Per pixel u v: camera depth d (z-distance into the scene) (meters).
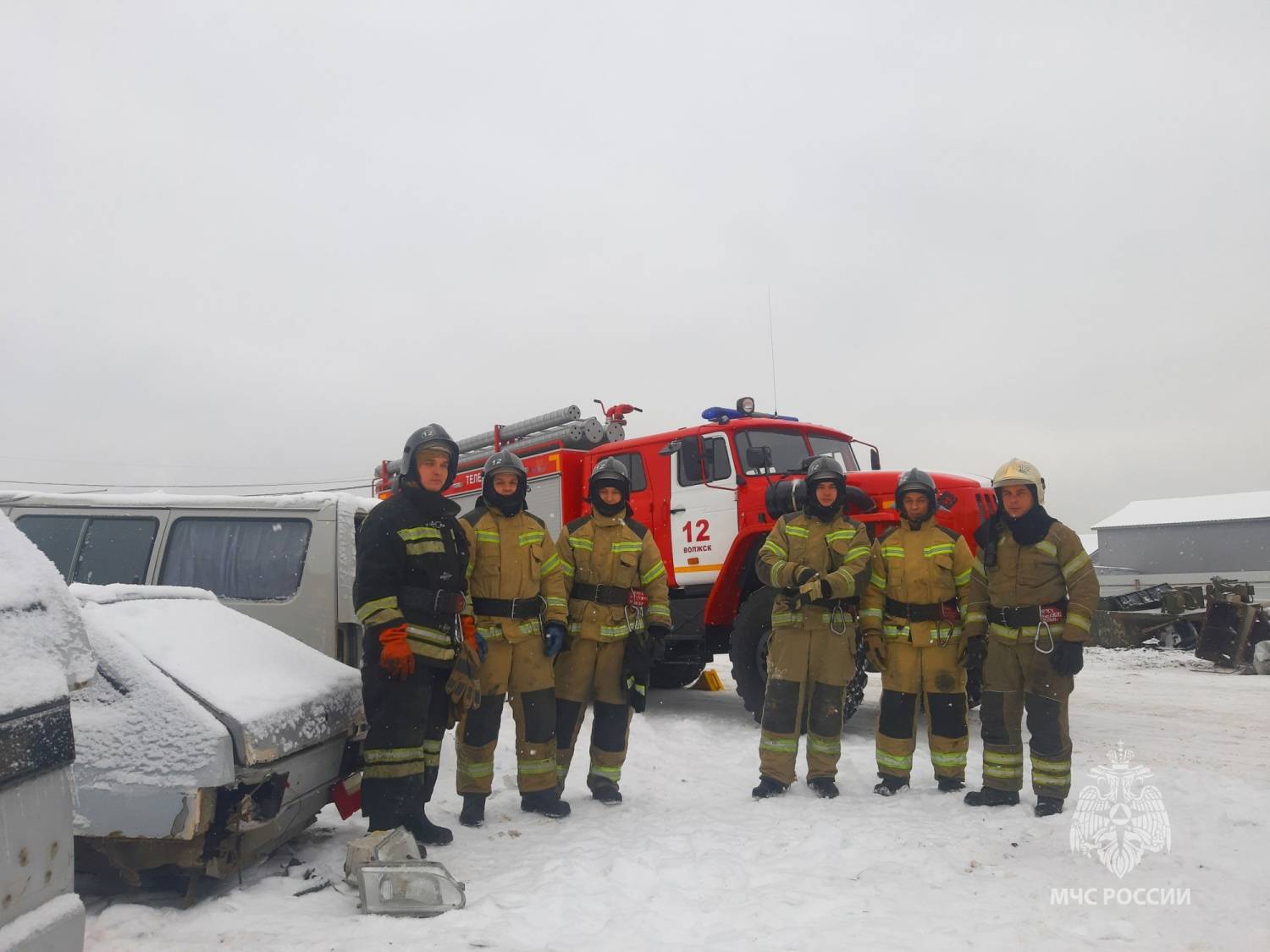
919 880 3.33
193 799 2.87
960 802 4.58
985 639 4.81
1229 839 3.75
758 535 7.34
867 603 4.99
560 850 3.76
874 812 4.37
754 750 6.29
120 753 2.94
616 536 4.81
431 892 3.07
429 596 3.79
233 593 4.88
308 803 3.50
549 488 8.48
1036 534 4.39
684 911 3.04
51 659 1.78
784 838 3.91
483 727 4.27
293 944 2.75
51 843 1.73
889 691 4.89
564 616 4.54
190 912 2.99
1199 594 14.40
